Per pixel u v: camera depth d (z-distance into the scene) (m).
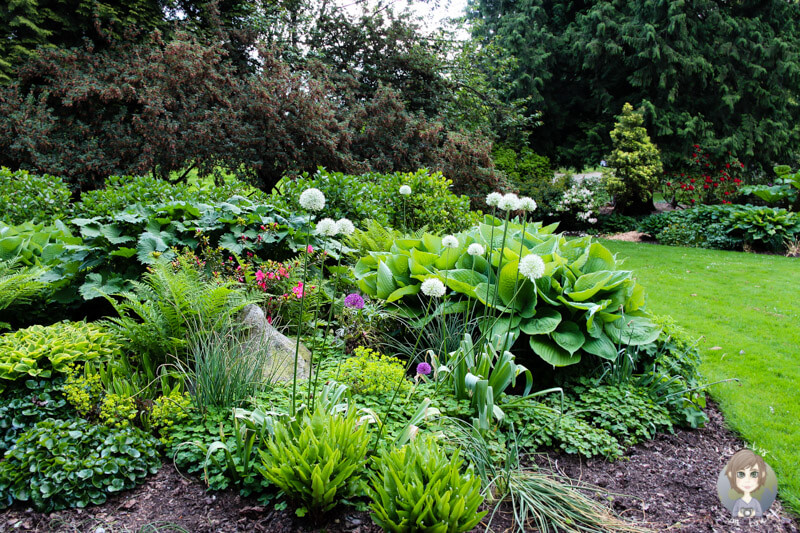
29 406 2.51
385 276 4.30
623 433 3.15
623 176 15.02
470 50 12.85
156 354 3.26
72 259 4.17
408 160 10.55
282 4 11.73
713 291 7.14
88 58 9.14
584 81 19.16
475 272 4.09
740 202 14.01
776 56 16.70
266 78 9.45
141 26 10.12
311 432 2.16
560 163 20.22
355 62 12.22
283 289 4.30
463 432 2.69
